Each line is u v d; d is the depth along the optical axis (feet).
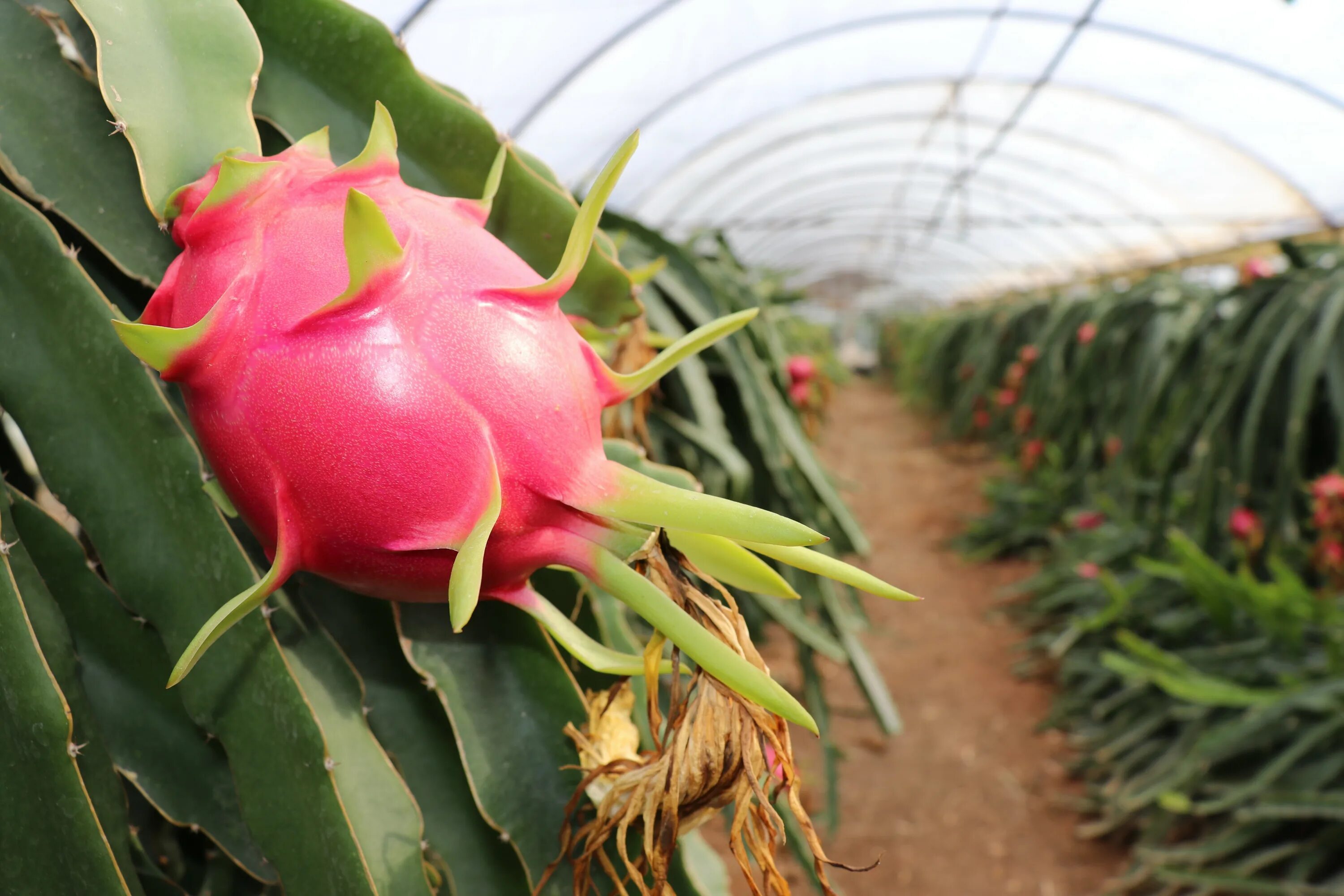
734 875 3.75
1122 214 13.39
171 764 0.92
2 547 0.71
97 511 0.79
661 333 2.68
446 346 0.61
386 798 0.82
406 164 0.94
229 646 0.78
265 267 0.63
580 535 0.64
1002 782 4.98
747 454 3.37
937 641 6.80
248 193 0.66
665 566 0.65
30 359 0.80
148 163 0.73
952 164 13.79
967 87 10.26
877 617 7.23
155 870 0.97
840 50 9.15
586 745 0.82
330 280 0.63
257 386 0.61
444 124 0.92
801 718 0.55
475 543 0.57
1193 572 4.06
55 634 0.80
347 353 0.60
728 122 10.64
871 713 5.71
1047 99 10.18
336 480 0.60
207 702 0.78
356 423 0.60
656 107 9.35
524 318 0.64
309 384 0.60
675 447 3.20
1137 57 8.46
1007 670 6.29
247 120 0.78
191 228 0.66
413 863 0.81
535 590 1.02
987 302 25.46
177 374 0.62
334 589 0.92
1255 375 4.49
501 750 0.87
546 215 0.96
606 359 1.03
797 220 18.69
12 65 0.82
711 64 8.63
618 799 0.71
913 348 20.10
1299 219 11.13
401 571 0.64
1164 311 6.73
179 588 0.79
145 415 0.78
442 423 0.60
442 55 6.86
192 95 0.77
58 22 0.82
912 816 4.70
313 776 0.75
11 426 1.41
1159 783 4.11
